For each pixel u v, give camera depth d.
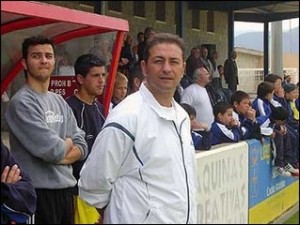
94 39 3.58
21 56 2.67
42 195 2.56
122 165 2.07
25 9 2.70
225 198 3.21
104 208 2.14
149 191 2.05
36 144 2.54
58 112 2.73
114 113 2.09
